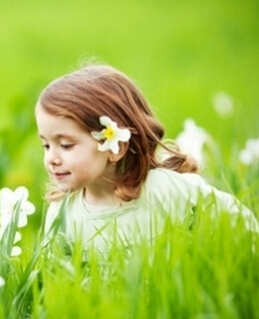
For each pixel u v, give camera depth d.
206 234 4.11
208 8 17.75
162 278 3.85
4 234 4.43
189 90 12.97
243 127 8.70
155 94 12.55
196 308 3.71
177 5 18.12
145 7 18.17
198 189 4.47
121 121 4.75
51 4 18.41
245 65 14.66
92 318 3.79
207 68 14.45
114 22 17.12
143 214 4.83
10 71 14.16
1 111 11.64
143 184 4.83
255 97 12.65
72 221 4.96
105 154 4.68
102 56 15.03
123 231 4.55
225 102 10.20
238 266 3.95
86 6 18.25
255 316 3.80
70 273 4.09
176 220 4.25
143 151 4.81
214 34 16.27
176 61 14.79
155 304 3.82
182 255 3.92
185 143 6.07
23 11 17.78
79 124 4.60
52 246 4.45
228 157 7.63
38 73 14.03
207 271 3.87
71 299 3.86
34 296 4.10
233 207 4.62
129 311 3.77
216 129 10.55
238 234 4.14
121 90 4.80
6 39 16.05
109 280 4.06
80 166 4.62
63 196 5.01
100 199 4.91
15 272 4.36
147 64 14.57
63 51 15.42
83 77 4.78
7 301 4.26
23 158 8.25
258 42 15.93
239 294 3.84
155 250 4.02
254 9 17.56
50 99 4.65
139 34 16.38
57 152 4.66
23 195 4.66
